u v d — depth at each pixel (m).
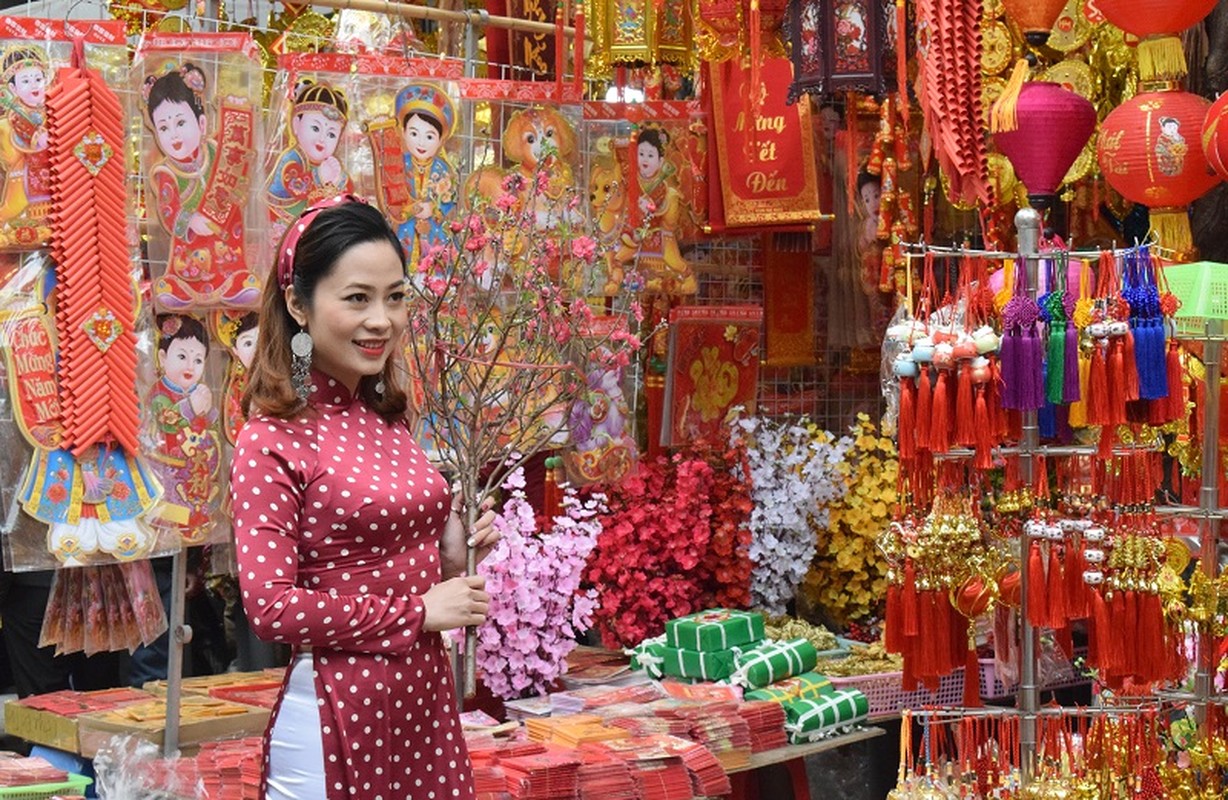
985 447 3.14
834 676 4.69
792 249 5.89
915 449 3.23
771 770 4.87
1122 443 3.29
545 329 3.84
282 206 3.90
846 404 6.28
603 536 4.89
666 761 3.78
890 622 3.35
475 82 4.28
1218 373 3.34
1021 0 3.77
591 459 4.62
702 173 5.45
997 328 3.30
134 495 3.48
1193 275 3.44
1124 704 3.47
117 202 3.44
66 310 3.37
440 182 4.15
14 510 3.34
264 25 5.59
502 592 4.24
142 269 3.56
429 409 3.59
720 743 4.05
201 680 4.12
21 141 3.33
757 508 5.21
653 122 4.72
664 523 5.00
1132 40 4.12
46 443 3.37
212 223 3.63
